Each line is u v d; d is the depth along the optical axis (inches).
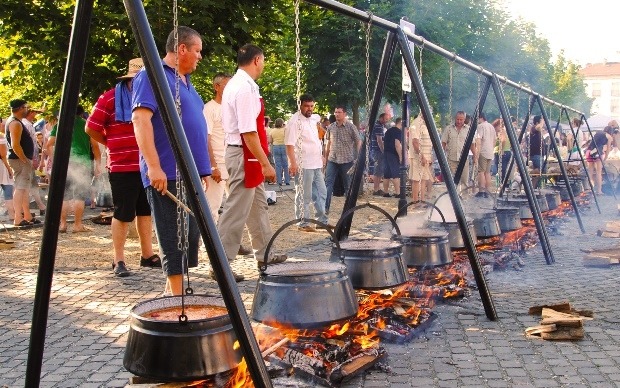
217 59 432.5
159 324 107.4
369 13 209.2
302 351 159.6
